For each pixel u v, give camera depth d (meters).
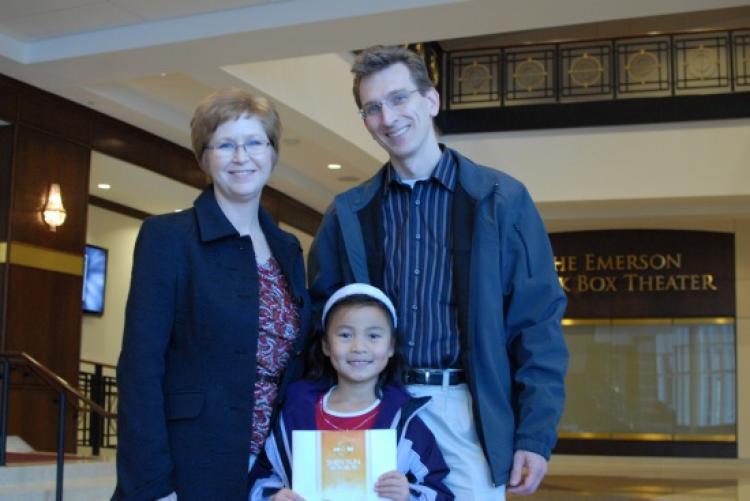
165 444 2.75
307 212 16.67
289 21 8.02
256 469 2.99
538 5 7.44
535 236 3.16
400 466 2.97
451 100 16.22
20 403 10.15
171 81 10.84
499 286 3.09
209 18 8.38
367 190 3.35
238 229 3.05
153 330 2.81
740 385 17.89
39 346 10.42
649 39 15.98
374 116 3.21
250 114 2.95
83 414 13.15
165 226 2.92
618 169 15.16
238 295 2.91
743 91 14.98
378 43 8.43
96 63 9.23
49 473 8.17
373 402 3.01
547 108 15.38
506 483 3.00
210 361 2.85
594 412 18.44
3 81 9.89
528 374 3.04
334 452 2.81
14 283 10.11
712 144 14.91
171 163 12.70
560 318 3.11
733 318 18.06
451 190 3.23
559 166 15.34
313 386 3.06
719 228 18.11
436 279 3.16
